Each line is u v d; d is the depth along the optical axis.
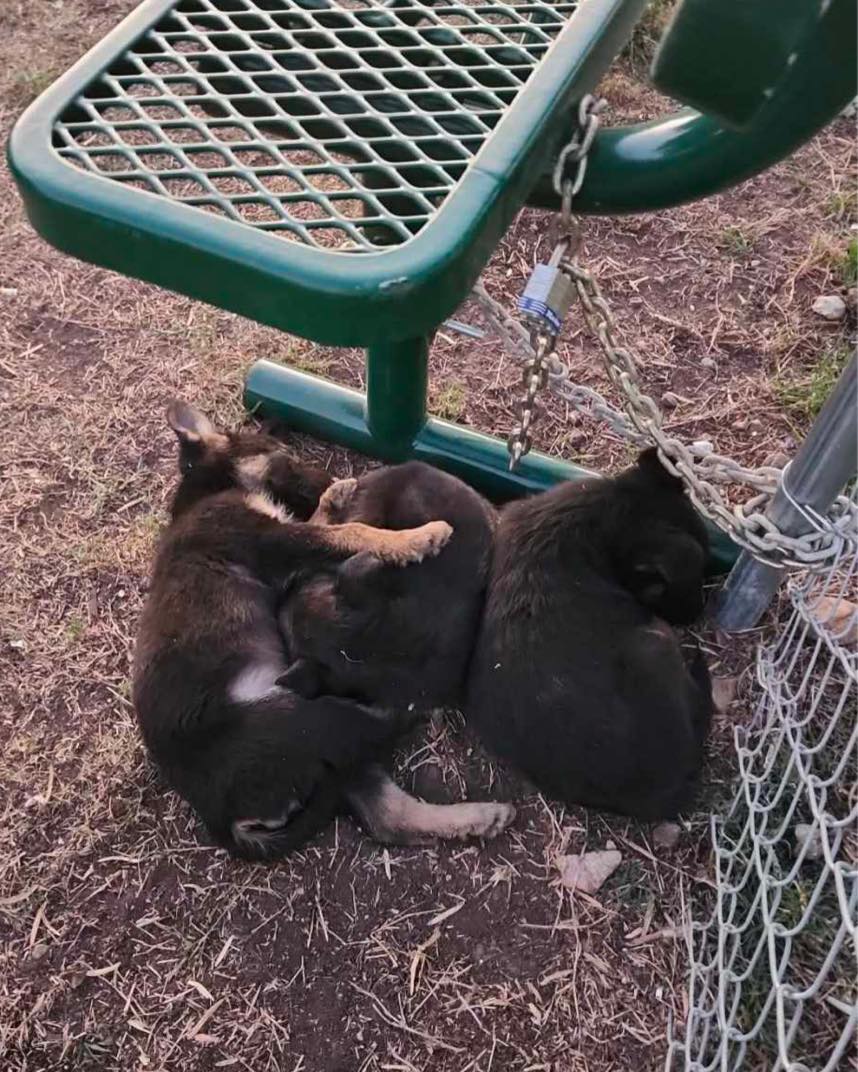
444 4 0.69
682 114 0.58
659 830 0.78
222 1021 0.71
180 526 0.86
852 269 1.15
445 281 0.48
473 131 0.57
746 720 0.83
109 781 0.82
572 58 0.57
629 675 0.72
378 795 0.78
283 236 0.49
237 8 0.65
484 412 1.06
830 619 0.81
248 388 1.05
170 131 0.59
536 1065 0.69
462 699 0.79
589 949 0.73
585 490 0.82
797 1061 0.66
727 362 1.09
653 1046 0.69
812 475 0.67
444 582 0.80
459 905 0.76
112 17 1.51
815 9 0.44
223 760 0.74
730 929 0.68
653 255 1.20
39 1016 0.72
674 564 0.79
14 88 1.38
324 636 0.78
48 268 1.20
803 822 0.76
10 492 1.00
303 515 0.94
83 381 1.09
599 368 1.08
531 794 0.81
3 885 0.77
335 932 0.75
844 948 0.70
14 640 0.90
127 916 0.76
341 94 0.59
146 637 0.79
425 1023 0.71
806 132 0.50
